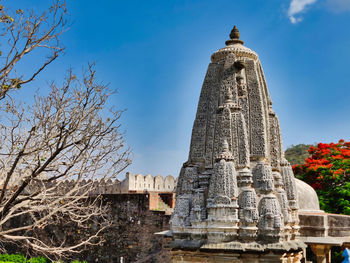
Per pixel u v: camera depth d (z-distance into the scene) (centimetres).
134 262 2714
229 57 1524
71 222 3042
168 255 2578
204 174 1423
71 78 1343
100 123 1162
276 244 1295
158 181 3747
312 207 2056
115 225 2844
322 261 1831
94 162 1259
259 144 1435
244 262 1302
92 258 2906
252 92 1499
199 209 1356
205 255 1333
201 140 1491
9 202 1081
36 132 1113
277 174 1497
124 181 3444
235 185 1335
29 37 1035
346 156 3086
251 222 1305
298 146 7725
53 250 1222
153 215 2702
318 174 3003
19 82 1058
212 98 1519
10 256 2933
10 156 1179
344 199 2719
